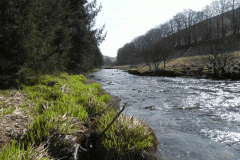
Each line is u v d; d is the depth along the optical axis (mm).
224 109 6168
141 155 2842
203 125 4652
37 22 9508
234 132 4125
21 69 6707
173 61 39375
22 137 2420
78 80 12844
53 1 12094
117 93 10242
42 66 8586
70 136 2705
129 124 3432
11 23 7121
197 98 8219
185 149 3307
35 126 2650
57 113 3494
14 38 7012
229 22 81000
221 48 19391
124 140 3008
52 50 10711
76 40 16859
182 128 4453
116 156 2799
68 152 2381
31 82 7691
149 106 6934
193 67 23516
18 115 3125
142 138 3094
